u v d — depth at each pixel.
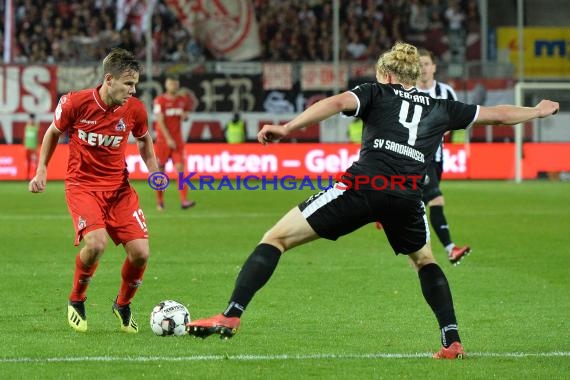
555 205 58.09
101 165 21.16
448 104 18.47
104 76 20.66
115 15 98.88
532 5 105.00
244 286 17.53
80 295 21.45
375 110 18.00
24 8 97.69
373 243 39.72
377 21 101.94
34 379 16.91
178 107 55.59
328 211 17.72
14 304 25.03
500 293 27.27
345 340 20.58
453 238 41.59
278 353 19.20
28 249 37.09
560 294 27.09
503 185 76.75
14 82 84.06
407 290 27.61
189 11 98.44
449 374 17.39
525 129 88.25
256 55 99.25
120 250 36.50
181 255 35.62
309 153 81.88
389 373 17.47
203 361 18.36
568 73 100.00
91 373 17.36
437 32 102.31
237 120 83.69
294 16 100.44
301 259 34.53
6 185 76.44
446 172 84.00
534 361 18.50
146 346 19.75
